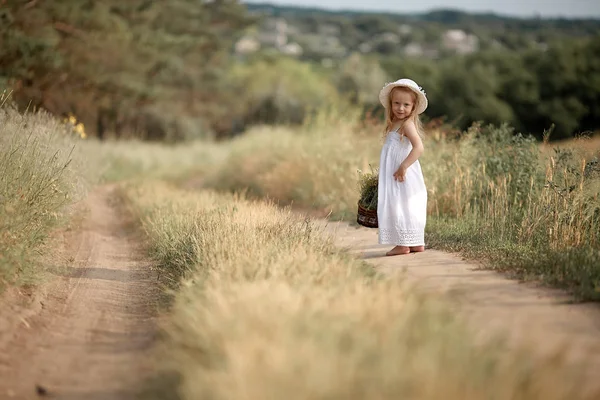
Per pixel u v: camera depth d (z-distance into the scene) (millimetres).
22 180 7355
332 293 4621
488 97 64688
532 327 4406
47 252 7996
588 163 7352
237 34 55031
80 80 23641
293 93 59844
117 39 24453
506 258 6582
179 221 9016
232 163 19094
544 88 64625
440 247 7605
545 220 7301
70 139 12148
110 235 11125
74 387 4195
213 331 4062
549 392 3172
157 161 28953
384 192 7133
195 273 6219
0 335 5094
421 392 3029
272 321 3934
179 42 36531
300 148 15922
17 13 18297
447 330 3775
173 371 4055
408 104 7031
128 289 7016
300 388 3088
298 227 7664
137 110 40781
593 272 5629
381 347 3459
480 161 10102
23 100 20672
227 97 52812
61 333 5359
